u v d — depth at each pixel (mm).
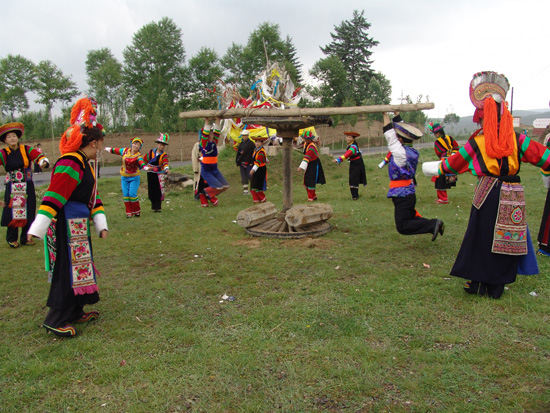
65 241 3672
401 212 5629
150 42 53188
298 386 2881
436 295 4309
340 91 54938
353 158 10648
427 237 6617
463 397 2721
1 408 2760
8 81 52094
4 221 6832
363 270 5160
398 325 3705
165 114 40156
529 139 4137
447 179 9281
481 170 4156
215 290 4684
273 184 14336
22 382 3066
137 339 3629
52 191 3471
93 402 2803
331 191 12586
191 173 16078
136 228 8117
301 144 16078
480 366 3057
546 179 5316
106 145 37625
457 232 6867
